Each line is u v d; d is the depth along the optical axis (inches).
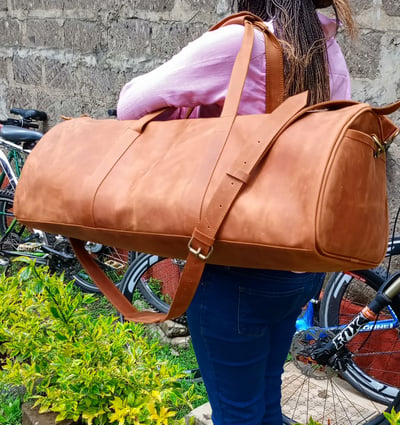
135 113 52.4
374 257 44.6
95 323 77.9
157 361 74.6
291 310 51.6
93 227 49.6
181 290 45.2
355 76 96.8
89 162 51.4
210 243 41.6
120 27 139.7
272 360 57.0
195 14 121.2
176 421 69.9
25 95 177.6
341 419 85.7
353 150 40.1
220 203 41.3
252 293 47.5
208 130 45.4
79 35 152.2
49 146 56.2
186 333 111.7
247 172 40.8
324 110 44.8
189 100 48.3
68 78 159.8
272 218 39.6
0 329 77.2
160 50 131.3
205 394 92.8
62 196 51.8
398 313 83.1
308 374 89.5
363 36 94.1
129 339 79.9
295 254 39.2
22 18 170.7
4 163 137.1
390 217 95.8
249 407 53.1
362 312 81.7
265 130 41.8
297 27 46.9
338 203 39.1
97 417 69.2
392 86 92.2
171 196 43.9
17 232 144.3
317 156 39.3
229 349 50.1
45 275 73.5
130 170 48.2
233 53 46.1
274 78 46.0
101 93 150.0
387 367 94.3
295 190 39.5
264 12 50.8
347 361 85.7
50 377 74.7
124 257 132.3
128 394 69.1
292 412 87.3
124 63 141.1
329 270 43.1
